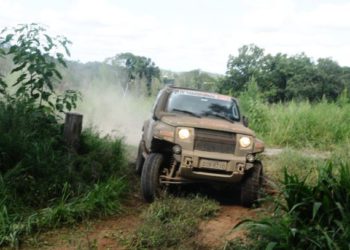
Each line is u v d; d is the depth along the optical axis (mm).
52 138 7223
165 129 7035
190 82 36031
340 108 18672
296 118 15992
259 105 16781
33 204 6113
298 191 5020
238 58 36469
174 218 6051
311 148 13914
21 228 5301
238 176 6938
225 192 8086
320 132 15328
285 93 36625
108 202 6363
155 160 7062
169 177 7090
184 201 6613
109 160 8023
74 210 5898
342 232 4539
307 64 37562
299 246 4465
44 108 7820
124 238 5438
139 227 5637
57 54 7820
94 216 6145
